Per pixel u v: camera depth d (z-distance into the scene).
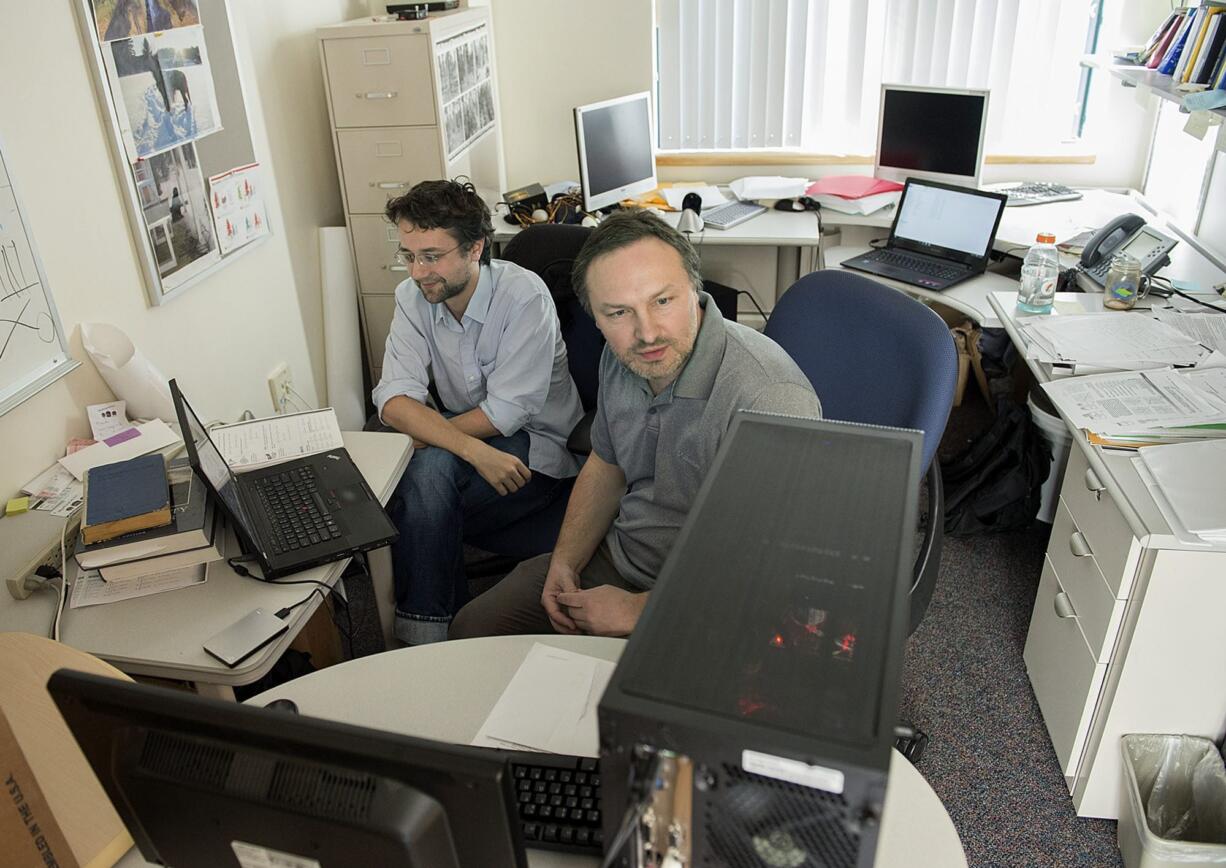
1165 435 1.76
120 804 0.84
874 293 1.71
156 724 0.78
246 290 2.56
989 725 2.07
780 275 4.02
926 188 3.11
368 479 1.86
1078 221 3.23
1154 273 2.58
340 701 1.25
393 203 2.11
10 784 0.88
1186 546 1.52
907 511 0.83
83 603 1.49
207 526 1.53
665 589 0.74
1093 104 3.63
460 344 2.30
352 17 3.30
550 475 2.28
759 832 0.65
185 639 1.40
